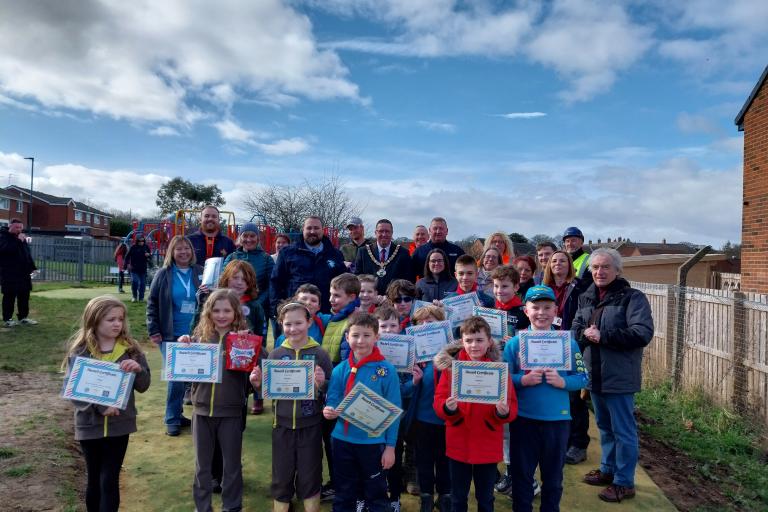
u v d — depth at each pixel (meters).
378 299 5.32
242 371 4.01
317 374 4.00
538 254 6.18
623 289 4.68
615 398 4.62
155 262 20.62
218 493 4.43
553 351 3.87
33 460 4.52
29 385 6.77
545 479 3.85
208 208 6.82
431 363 4.28
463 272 5.34
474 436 3.66
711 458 5.78
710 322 7.38
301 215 29.95
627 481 4.59
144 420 6.10
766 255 10.79
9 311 10.44
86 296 15.85
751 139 11.22
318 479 4.01
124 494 4.38
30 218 59.78
